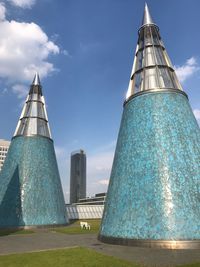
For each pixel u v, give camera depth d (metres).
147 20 33.38
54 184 43.38
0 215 38.50
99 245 21.83
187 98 28.48
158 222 20.67
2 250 20.23
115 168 26.56
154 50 30.33
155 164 23.22
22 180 40.38
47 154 44.50
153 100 26.50
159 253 17.94
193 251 18.45
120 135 28.31
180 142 24.03
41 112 47.34
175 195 21.55
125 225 22.03
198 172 22.95
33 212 38.78
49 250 19.69
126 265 14.49
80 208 64.00
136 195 22.78
